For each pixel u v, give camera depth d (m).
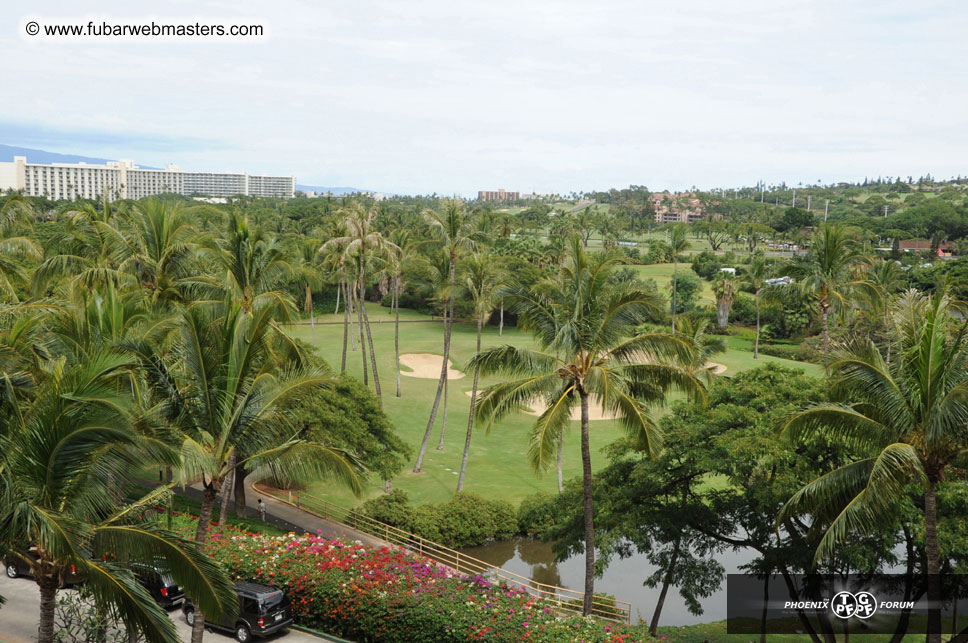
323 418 36.81
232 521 32.53
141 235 36.34
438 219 50.28
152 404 18.11
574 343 22.42
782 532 26.47
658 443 22.98
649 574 34.97
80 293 26.59
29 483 13.88
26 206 48.06
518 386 23.23
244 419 17.69
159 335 25.03
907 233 179.38
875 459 17.52
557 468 46.25
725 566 32.62
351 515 37.25
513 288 23.62
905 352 17.47
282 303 33.16
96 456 14.14
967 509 21.25
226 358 17.64
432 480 45.69
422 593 22.30
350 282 68.44
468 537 36.84
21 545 14.89
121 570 14.68
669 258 168.00
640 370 23.27
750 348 95.38
